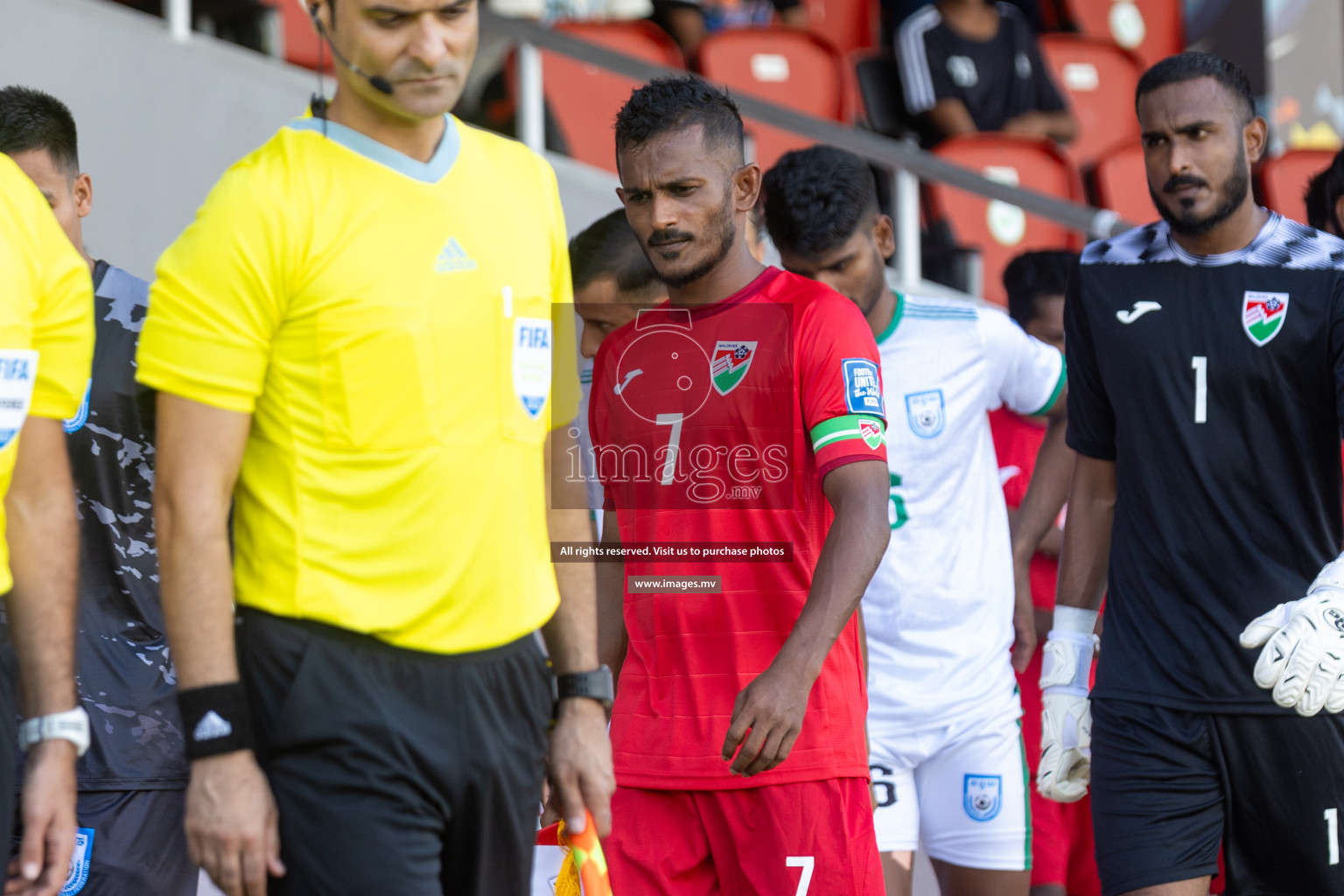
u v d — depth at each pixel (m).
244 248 7.25
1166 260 11.45
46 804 7.57
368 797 7.39
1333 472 11.24
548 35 19.09
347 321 7.41
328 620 7.43
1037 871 14.66
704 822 10.10
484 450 7.70
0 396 7.45
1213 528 11.14
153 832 10.98
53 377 7.89
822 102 26.47
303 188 7.43
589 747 8.36
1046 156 25.72
